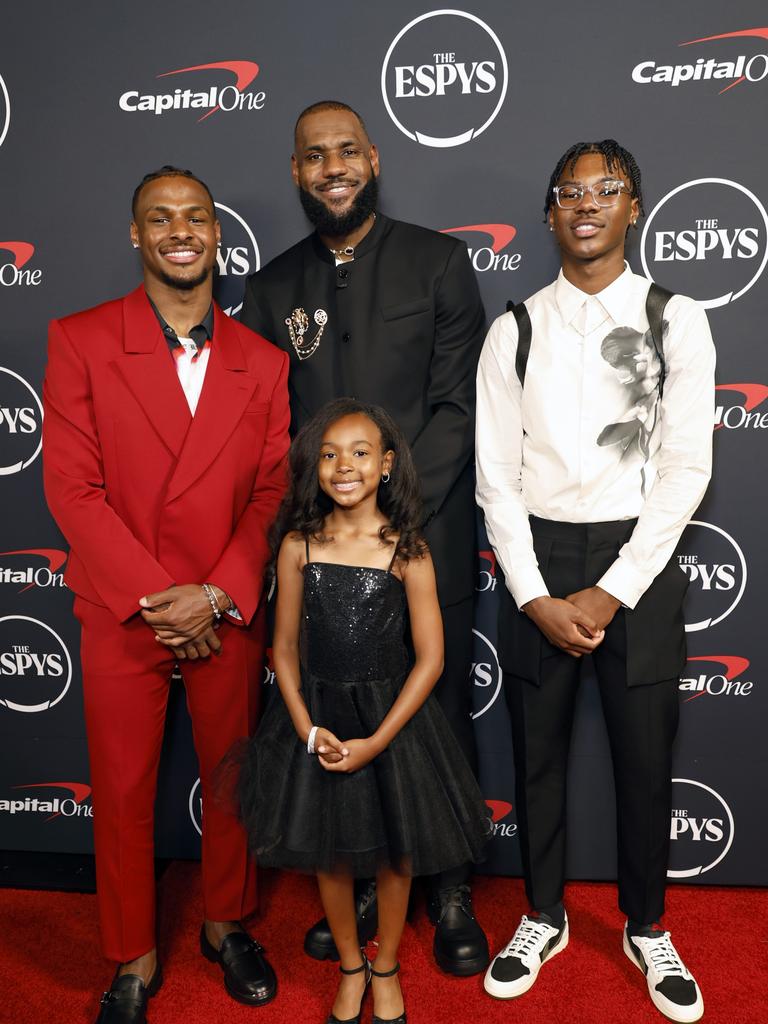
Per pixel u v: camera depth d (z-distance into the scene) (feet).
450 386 7.14
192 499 6.46
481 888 8.17
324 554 6.32
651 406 6.57
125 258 8.00
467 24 7.50
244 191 7.86
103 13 7.74
